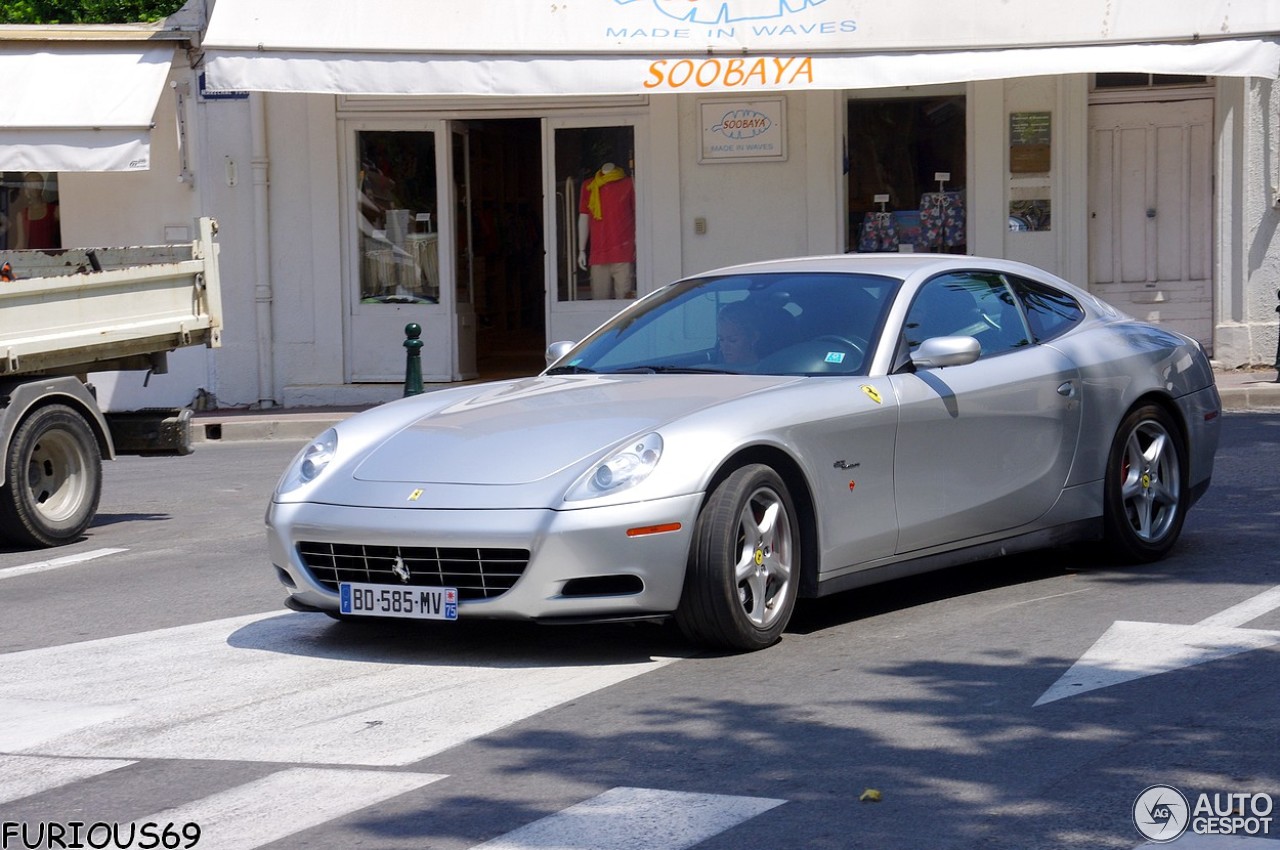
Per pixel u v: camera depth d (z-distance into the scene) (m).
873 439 5.93
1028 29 15.11
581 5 15.58
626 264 17.08
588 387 6.23
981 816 3.87
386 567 5.53
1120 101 16.17
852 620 6.14
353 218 17.00
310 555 5.71
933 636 5.81
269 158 16.88
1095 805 3.93
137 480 12.04
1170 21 14.88
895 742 4.50
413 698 5.15
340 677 5.48
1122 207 16.28
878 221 16.77
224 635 6.27
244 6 15.33
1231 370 15.73
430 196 17.06
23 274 9.96
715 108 16.70
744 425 5.55
